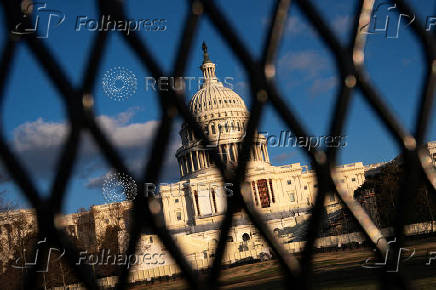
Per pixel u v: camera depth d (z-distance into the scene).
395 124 3.71
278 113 3.53
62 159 3.04
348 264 56.19
